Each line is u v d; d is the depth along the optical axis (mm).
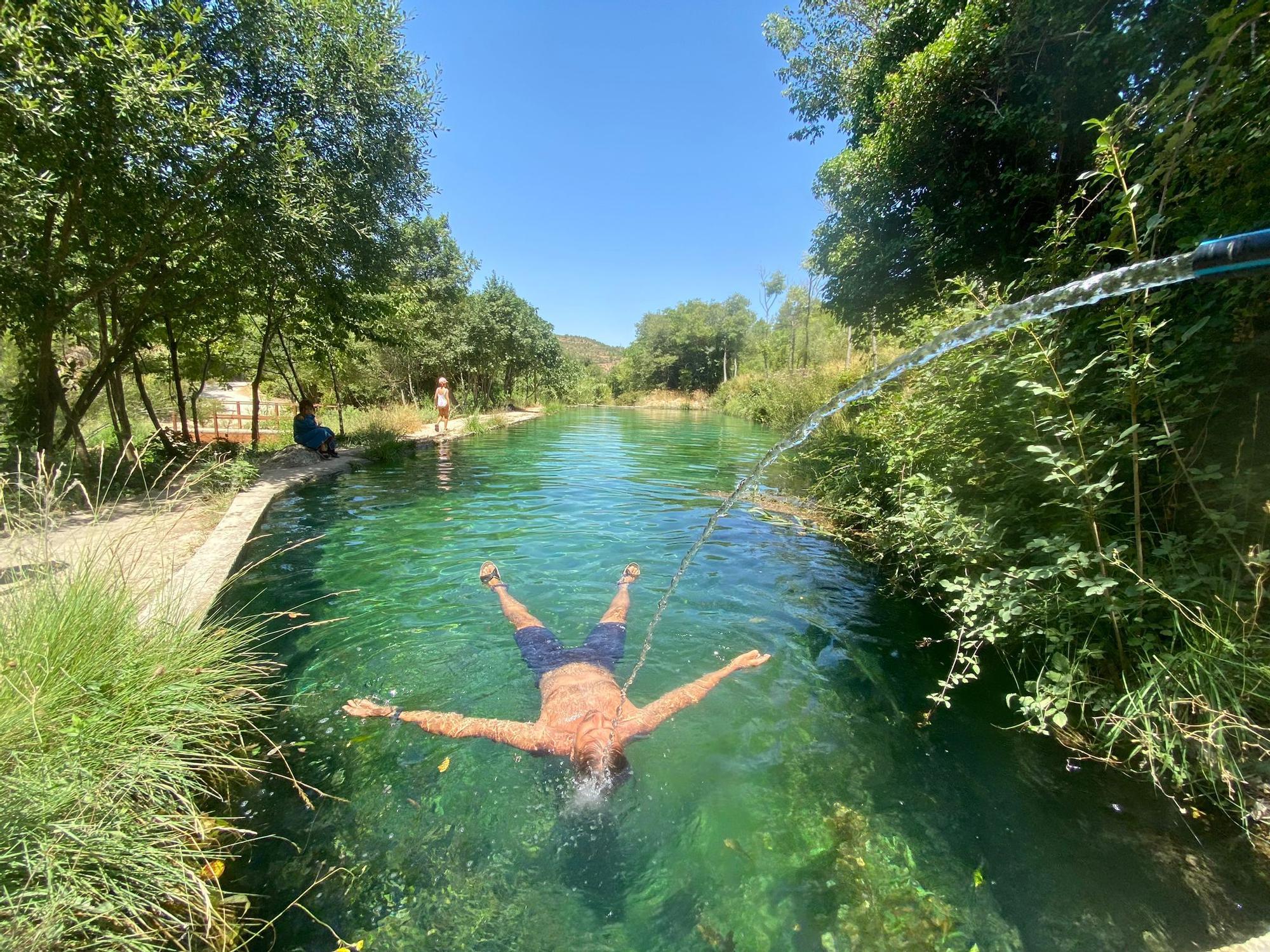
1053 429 2562
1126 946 1609
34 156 4895
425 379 24297
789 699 2871
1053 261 3045
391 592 4145
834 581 4508
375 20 7941
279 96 7059
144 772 1808
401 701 2830
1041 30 4457
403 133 8531
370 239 8609
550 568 4711
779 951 1631
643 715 2602
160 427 6973
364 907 1747
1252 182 2166
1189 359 2334
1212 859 1871
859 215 6973
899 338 6629
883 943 1646
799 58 9094
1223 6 2980
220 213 6531
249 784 2242
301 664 3129
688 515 6613
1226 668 2020
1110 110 4180
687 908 1773
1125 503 2625
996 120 4984
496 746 2486
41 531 2547
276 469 8750
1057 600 2500
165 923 1578
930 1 5945
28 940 1344
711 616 3854
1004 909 1737
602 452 12844
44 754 1671
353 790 2223
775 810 2152
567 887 1836
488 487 8164
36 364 6734
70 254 6348
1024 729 2607
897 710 2775
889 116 6082
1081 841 1977
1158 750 2061
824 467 7703
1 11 4387
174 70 5250
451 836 2021
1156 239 2424
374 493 7531
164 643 2330
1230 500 2258
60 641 2010
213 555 4172
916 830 2051
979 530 3027
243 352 16078
